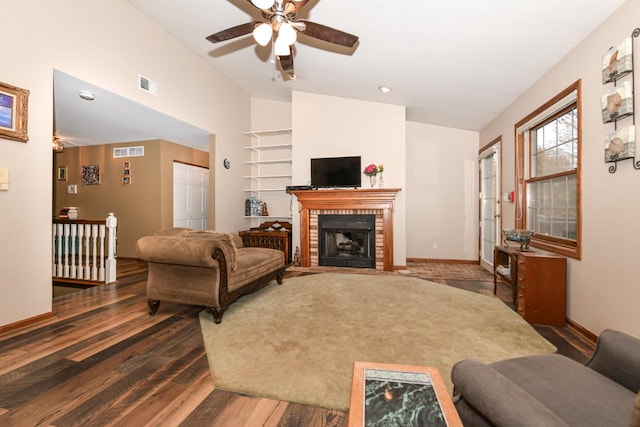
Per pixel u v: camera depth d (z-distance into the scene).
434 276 4.58
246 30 2.65
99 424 1.41
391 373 1.11
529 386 1.06
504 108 4.33
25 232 2.59
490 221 5.05
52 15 2.82
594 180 2.42
